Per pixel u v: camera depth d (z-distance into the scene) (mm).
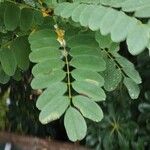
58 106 545
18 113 1233
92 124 1229
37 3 656
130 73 653
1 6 654
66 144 1201
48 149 1182
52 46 605
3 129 1299
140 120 1299
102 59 593
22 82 1006
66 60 594
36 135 1268
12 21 649
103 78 584
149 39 478
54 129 1272
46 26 638
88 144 1251
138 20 496
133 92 647
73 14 565
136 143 1282
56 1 635
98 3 559
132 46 475
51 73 577
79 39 611
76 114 540
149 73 1287
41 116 542
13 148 1158
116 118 1264
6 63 664
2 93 1292
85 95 557
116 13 516
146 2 507
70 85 565
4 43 668
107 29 505
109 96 812
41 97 555
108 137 1261
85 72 579
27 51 661
